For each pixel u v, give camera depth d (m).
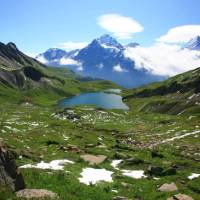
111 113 180.12
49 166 40.72
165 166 48.38
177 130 111.44
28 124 97.88
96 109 188.25
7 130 71.69
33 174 31.52
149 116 176.12
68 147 55.50
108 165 45.88
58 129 88.62
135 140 94.44
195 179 40.38
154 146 80.50
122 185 34.28
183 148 76.31
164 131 113.12
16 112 156.12
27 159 42.31
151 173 42.66
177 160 55.31
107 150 58.41
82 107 198.88
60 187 28.33
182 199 29.59
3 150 23.67
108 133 108.38
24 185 24.20
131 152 60.53
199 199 32.19
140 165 47.09
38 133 73.06
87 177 37.09
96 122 142.62
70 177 34.12
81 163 44.81
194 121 132.75
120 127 128.62
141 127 129.88
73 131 88.94
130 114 182.75
